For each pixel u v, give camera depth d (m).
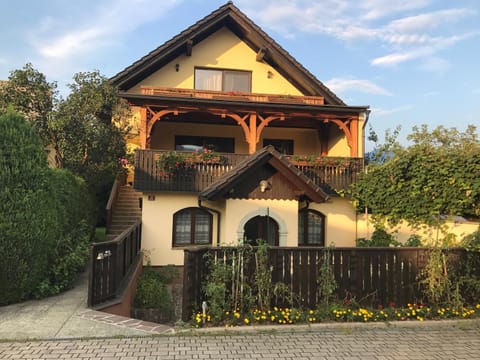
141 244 13.12
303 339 5.95
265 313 6.64
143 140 13.73
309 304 7.14
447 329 6.60
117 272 8.04
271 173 12.27
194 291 6.66
